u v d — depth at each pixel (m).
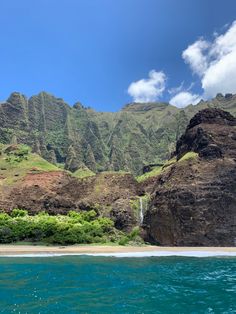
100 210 105.12
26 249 68.88
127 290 32.88
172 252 68.19
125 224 98.75
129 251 68.94
